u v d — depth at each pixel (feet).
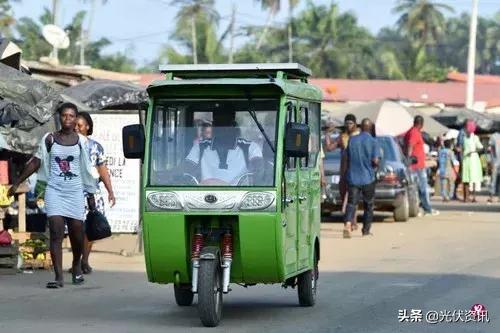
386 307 51.67
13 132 66.54
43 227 71.82
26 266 66.44
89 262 70.95
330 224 102.53
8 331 45.42
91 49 352.69
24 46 292.61
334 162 103.09
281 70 50.39
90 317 49.34
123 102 79.66
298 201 49.11
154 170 46.70
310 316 49.34
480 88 291.79
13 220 71.82
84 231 60.54
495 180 136.36
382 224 101.76
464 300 53.62
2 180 65.72
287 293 57.36
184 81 46.60
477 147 142.61
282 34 367.86
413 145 111.55
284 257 46.26
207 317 45.88
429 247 80.33
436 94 273.33
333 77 368.89
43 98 66.39
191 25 347.97
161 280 47.09
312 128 53.06
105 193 74.54
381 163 101.86
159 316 49.65
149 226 46.03
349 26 370.94
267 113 46.80
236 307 52.44
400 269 66.85
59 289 58.59
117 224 74.95
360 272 65.46
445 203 140.15
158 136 47.09
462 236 89.15
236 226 46.19
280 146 46.26
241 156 46.50
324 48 367.25
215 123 47.09
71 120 58.03
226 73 50.78
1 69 67.15
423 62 386.32
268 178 45.88
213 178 46.29
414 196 109.40
